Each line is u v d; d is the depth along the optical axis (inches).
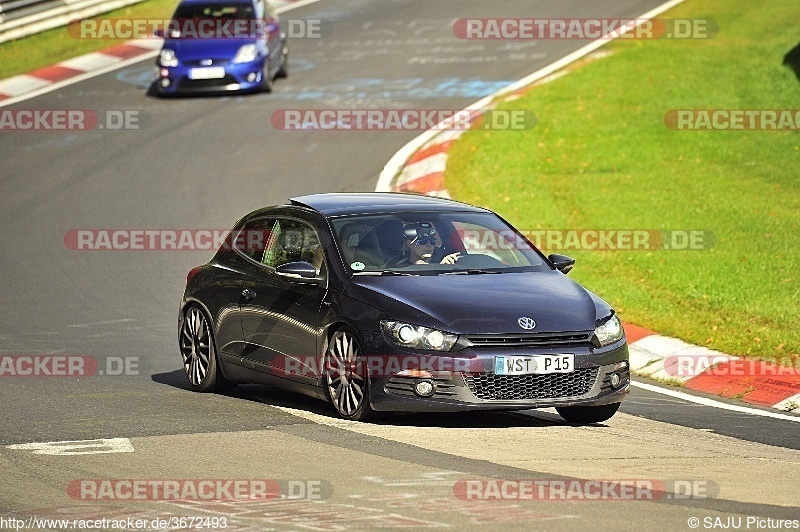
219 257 1552.7
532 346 1269.7
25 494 1031.6
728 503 1004.6
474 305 1291.8
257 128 3243.1
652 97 3336.6
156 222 2568.9
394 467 1114.1
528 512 959.0
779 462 1190.3
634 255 2222.0
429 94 3513.8
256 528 921.5
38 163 3009.4
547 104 3314.5
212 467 1118.4
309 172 2869.1
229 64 3501.5
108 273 2263.8
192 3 3671.3
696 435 1323.8
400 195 1556.3
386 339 1272.1
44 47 4156.0
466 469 1108.5
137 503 998.4
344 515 952.3
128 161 3004.4
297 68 3900.1
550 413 1445.6
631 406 1488.7
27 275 2257.6
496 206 2566.4
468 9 4623.5
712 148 2908.5
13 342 1841.8
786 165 2760.8
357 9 4702.3
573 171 2790.4
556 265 1448.1
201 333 1536.7
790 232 2290.8
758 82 3430.1
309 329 1364.4
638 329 1838.1
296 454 1167.0
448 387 1250.0
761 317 1846.7
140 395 1504.7
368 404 1290.6
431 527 917.2
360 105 3422.7
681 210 2466.8
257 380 1457.9
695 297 1967.3
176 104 3506.4
